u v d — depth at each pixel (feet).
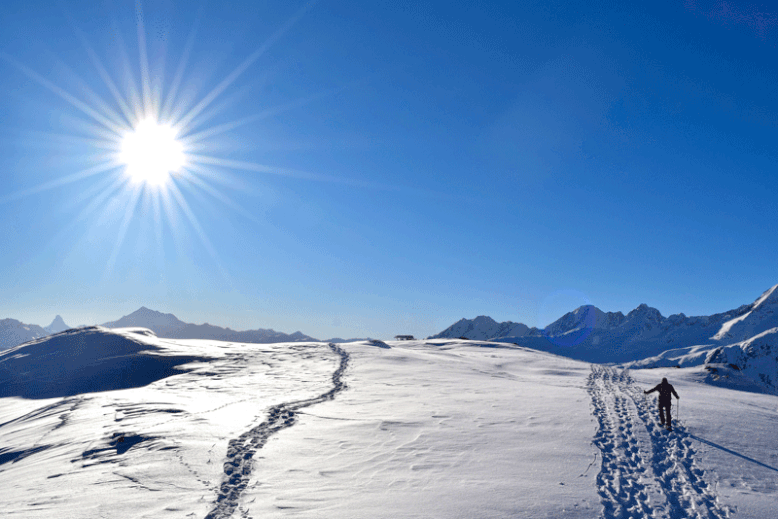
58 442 64.03
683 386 116.06
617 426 64.03
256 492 39.37
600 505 36.68
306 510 35.29
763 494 40.40
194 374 128.67
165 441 55.72
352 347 179.22
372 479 42.47
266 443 54.95
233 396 90.27
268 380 110.52
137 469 45.78
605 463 47.55
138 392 105.70
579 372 139.13
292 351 166.91
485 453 50.55
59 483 43.27
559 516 34.42
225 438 56.95
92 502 37.40
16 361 170.30
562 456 49.62
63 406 98.58
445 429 61.00
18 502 38.52
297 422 65.62
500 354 195.52
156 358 155.74
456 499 37.32
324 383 104.22
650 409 76.95
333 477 43.16
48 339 197.57
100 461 50.39
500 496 38.04
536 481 41.83
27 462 57.41
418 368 130.93
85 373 147.43
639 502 37.96
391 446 53.36
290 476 43.50
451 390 94.48
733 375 145.48
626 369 159.94
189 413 73.51
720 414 73.46
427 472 44.32
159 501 37.42
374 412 71.77
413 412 71.46
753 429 64.23
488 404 78.59
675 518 34.99
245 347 183.93
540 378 123.24
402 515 34.14
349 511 35.01
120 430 63.36
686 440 57.93
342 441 55.67
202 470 45.16
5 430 90.07
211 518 34.04
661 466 47.73
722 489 41.47
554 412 72.13
